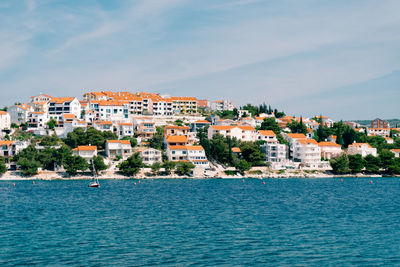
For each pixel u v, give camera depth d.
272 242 95.06
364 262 82.00
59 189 180.50
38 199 153.00
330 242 95.50
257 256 84.69
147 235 100.69
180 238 97.81
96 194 167.38
